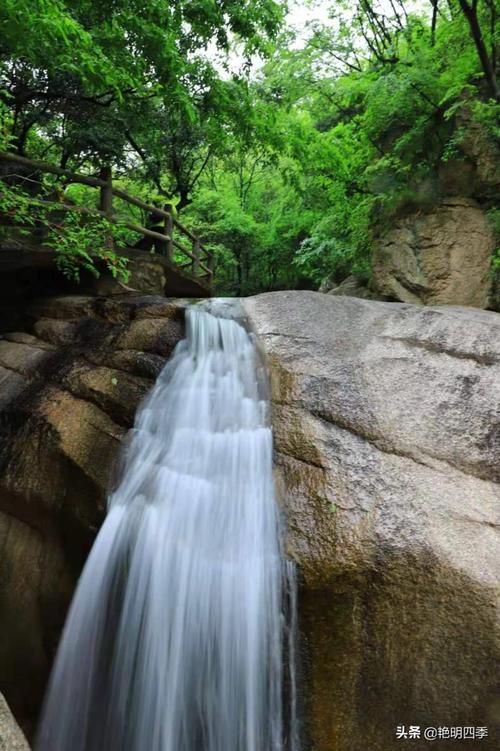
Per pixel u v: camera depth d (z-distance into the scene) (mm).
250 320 4840
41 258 6137
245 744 3016
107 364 4789
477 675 2744
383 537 2947
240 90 8641
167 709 3170
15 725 2186
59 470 4082
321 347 4363
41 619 3893
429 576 2838
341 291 10758
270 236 17984
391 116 8781
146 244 8656
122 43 6117
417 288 8570
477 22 7266
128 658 3295
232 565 3180
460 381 3916
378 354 4254
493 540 2967
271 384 4062
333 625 2895
